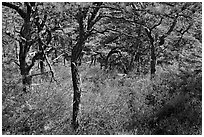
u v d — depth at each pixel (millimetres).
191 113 10562
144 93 12422
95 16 9969
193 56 13148
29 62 14320
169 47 14766
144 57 18297
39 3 8617
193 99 11398
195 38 15094
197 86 11945
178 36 14859
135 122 10805
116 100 11945
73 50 9914
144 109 11367
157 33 14406
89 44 13508
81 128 10227
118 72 17484
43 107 11094
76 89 10156
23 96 11375
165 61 15680
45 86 12531
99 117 10906
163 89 12609
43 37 12484
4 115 10609
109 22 11227
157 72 14883
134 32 12211
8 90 11383
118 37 15797
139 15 9430
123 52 17875
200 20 14477
